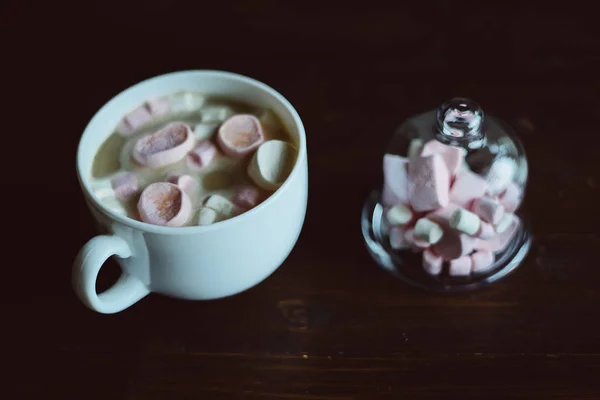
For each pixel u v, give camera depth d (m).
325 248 0.50
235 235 0.42
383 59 0.59
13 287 0.49
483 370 0.45
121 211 0.44
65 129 0.56
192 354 0.46
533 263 0.49
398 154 0.51
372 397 0.45
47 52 0.60
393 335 0.47
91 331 0.47
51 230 0.51
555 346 0.46
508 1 0.62
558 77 0.57
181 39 0.61
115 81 0.58
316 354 0.46
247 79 0.47
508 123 0.54
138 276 0.44
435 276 0.49
